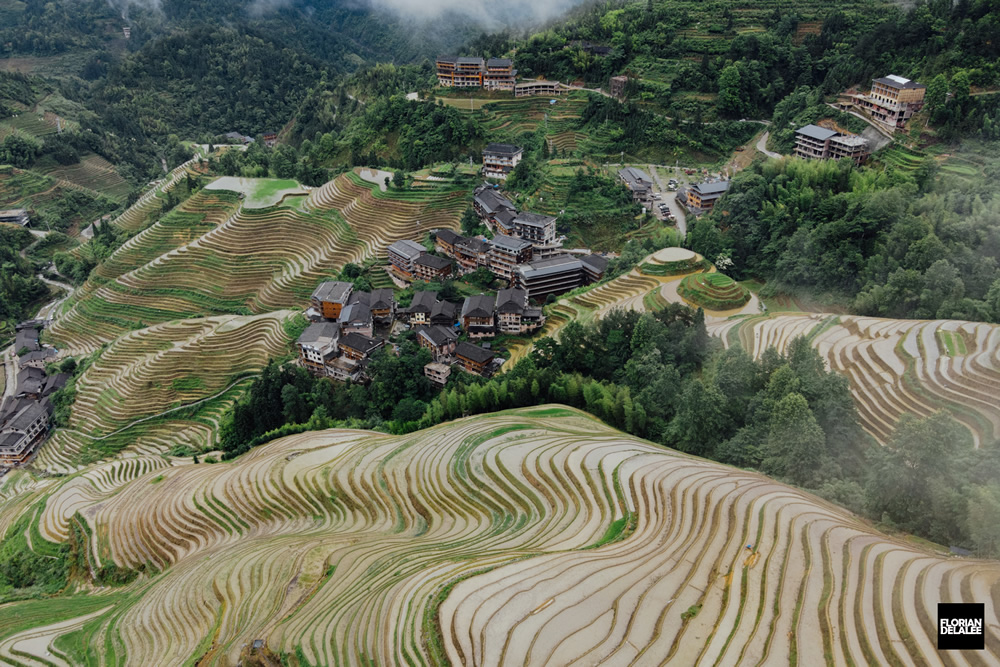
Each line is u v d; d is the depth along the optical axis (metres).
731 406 61.25
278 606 44.47
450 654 32.62
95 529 68.38
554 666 30.72
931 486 43.69
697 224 105.62
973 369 58.34
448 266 111.44
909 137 107.12
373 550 48.47
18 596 62.91
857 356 66.25
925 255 78.19
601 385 72.06
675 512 45.19
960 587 34.16
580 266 107.12
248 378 101.69
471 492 54.81
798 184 102.88
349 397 88.69
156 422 97.88
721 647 31.67
